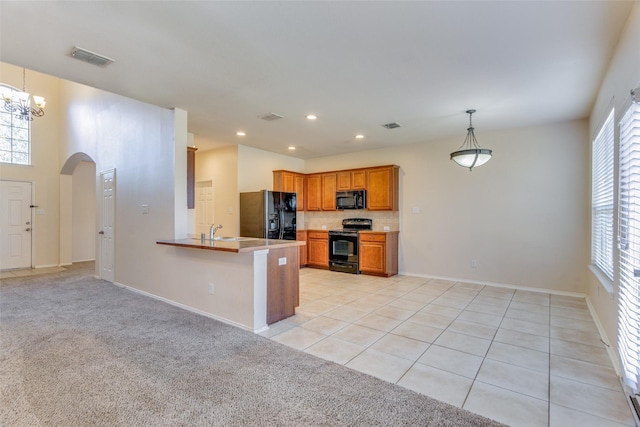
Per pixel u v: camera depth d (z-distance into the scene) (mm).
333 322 3414
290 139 5672
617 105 2482
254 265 3141
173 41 2434
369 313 3721
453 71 2916
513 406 1952
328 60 2723
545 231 4719
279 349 2727
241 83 3221
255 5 1981
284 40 2408
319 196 7090
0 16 2109
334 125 4727
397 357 2600
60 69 2924
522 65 2785
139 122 4605
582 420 1821
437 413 1870
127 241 4871
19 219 6602
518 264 4922
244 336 3008
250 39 2396
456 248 5488
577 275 4492
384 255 5816
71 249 7254
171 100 3729
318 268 6785
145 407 1907
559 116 4285
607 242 3105
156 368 2383
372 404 1951
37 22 2182
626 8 2006
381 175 6152
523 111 4062
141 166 4570
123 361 2490
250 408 1901
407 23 2172
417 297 4426
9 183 6492
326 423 1773
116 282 5121
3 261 6414
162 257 4203
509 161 4973
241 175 6246
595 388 2154
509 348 2779
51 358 2537
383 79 3102
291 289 3609
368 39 2385
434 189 5723
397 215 6168
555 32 2271
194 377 2254
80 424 1754
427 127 4828
